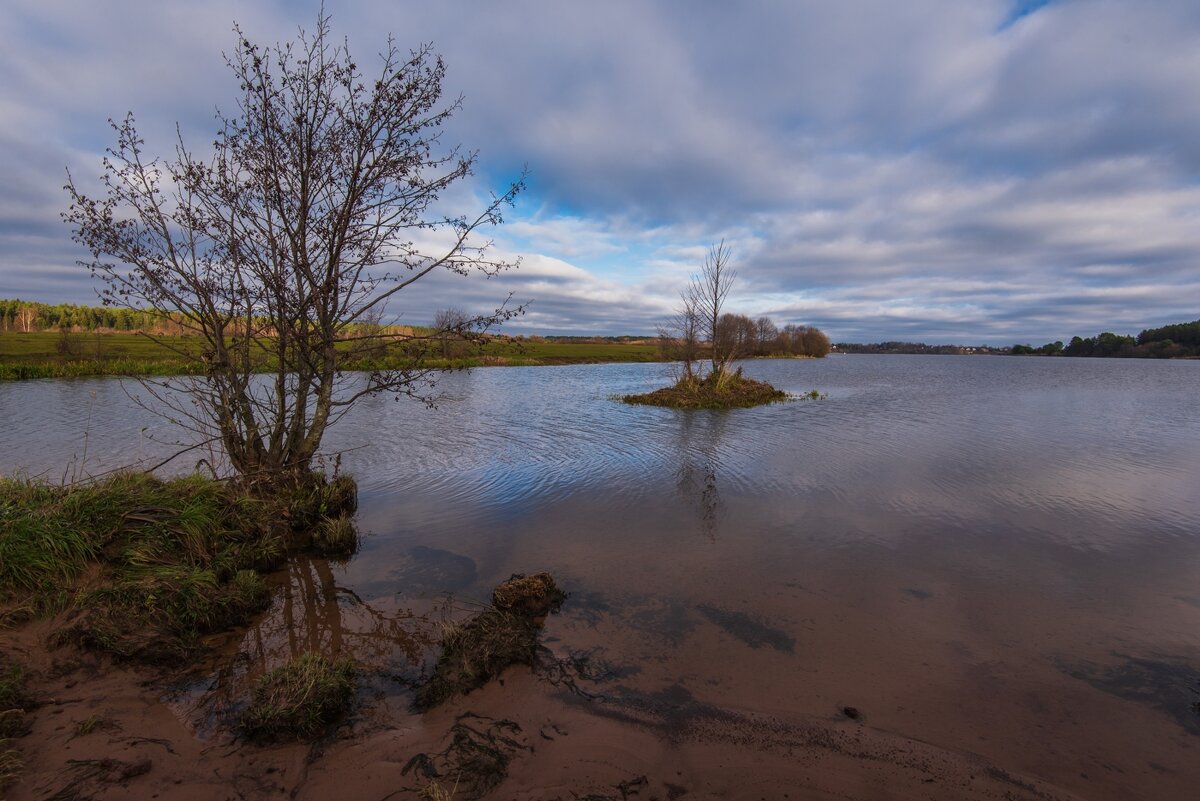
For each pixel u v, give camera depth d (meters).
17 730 3.38
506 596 5.32
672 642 4.88
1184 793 3.31
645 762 3.46
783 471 10.89
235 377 7.72
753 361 73.88
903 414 19.47
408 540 7.27
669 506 8.70
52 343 39.16
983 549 7.08
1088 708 4.09
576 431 15.35
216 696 4.00
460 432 15.04
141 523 5.98
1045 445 13.70
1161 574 6.38
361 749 3.49
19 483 6.41
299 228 7.62
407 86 7.55
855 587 6.00
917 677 4.43
